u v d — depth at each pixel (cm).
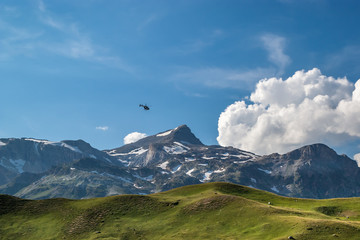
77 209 9538
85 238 7825
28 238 8181
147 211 9025
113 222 8519
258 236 6562
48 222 9000
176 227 7838
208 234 7138
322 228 6169
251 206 8106
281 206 9400
